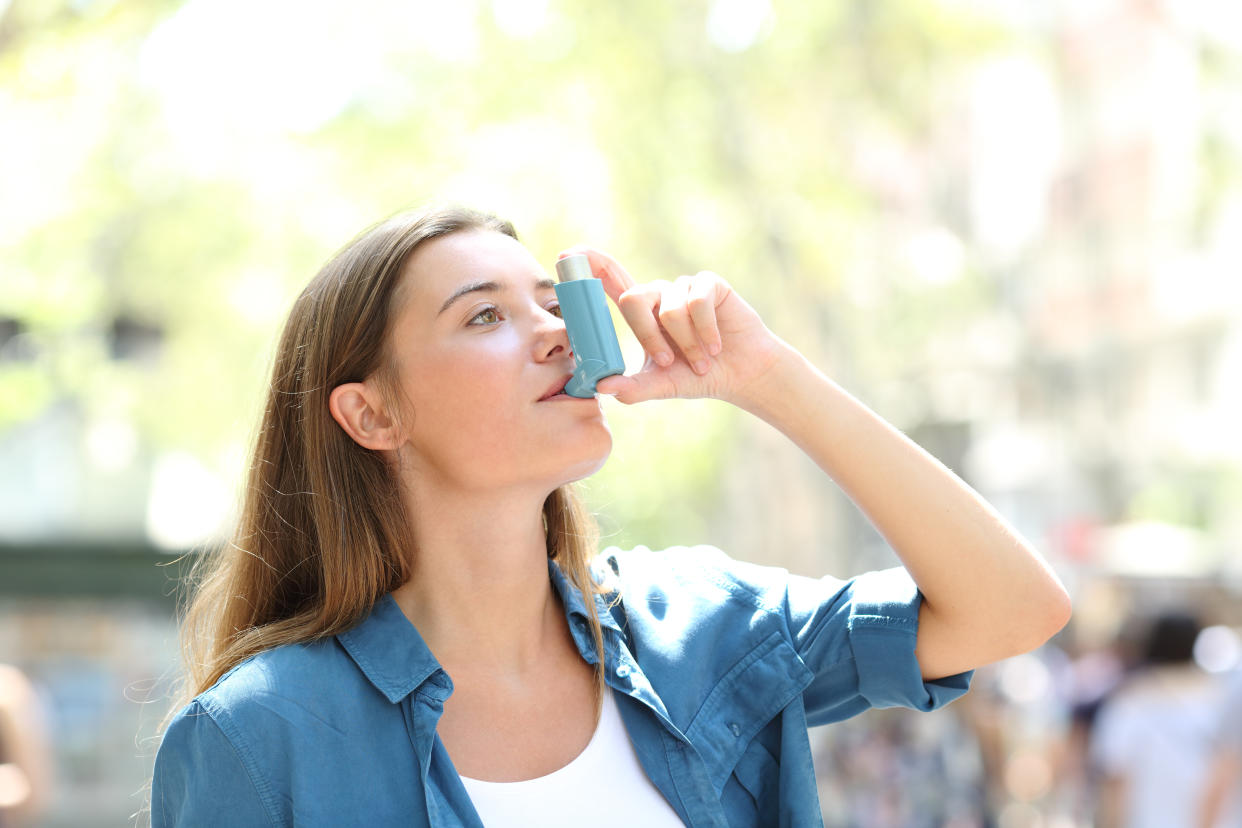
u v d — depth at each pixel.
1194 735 5.91
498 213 2.14
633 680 2.03
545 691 2.03
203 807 1.81
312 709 1.86
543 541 2.08
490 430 1.94
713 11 13.89
